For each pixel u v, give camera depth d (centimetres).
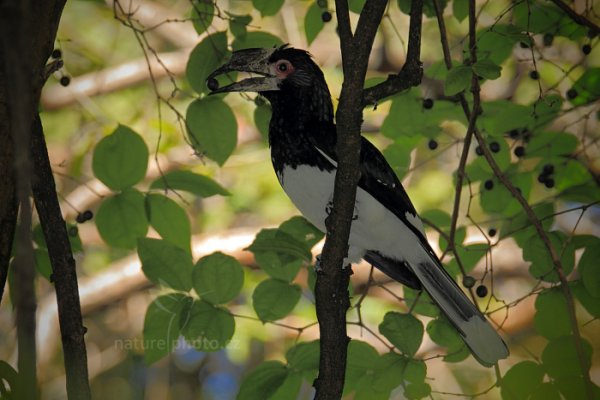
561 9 883
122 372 1652
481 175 948
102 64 1712
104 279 1588
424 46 1534
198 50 865
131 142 812
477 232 1519
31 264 448
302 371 776
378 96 631
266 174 1620
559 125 1170
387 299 1538
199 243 1520
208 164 1563
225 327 778
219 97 857
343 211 662
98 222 829
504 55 879
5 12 443
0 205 564
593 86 892
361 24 605
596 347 1319
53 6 579
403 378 766
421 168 1598
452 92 679
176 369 1681
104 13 1656
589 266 778
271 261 813
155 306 777
